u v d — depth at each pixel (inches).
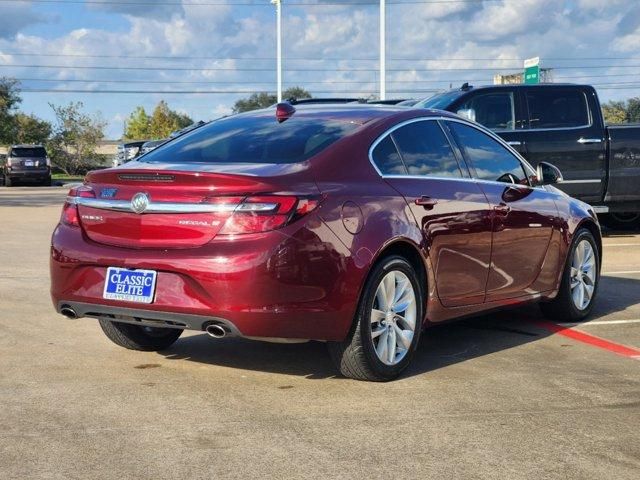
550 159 442.3
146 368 201.9
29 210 748.0
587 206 277.3
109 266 181.8
